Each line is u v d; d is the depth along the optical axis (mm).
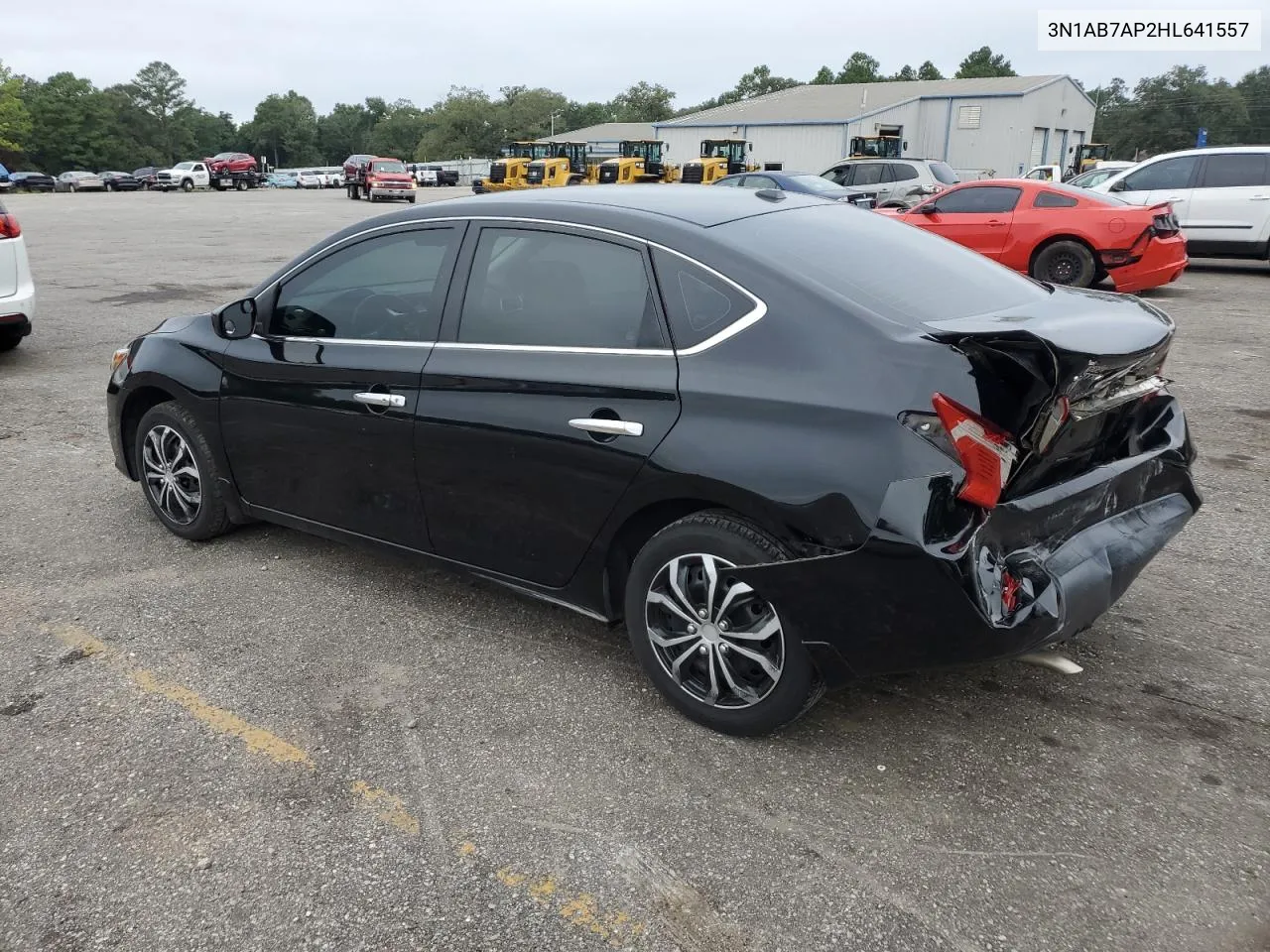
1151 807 2713
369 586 4133
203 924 2320
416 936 2287
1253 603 3930
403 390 3520
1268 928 2287
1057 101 50531
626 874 2479
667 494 2906
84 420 6656
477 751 2986
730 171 31922
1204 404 7031
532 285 3271
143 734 3062
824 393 2639
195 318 4531
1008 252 11898
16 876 2469
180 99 132375
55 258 16703
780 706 2877
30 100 103000
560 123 132000
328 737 3059
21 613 3877
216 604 3963
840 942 2264
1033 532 2744
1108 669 3430
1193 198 14266
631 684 3365
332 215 29250
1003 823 2654
